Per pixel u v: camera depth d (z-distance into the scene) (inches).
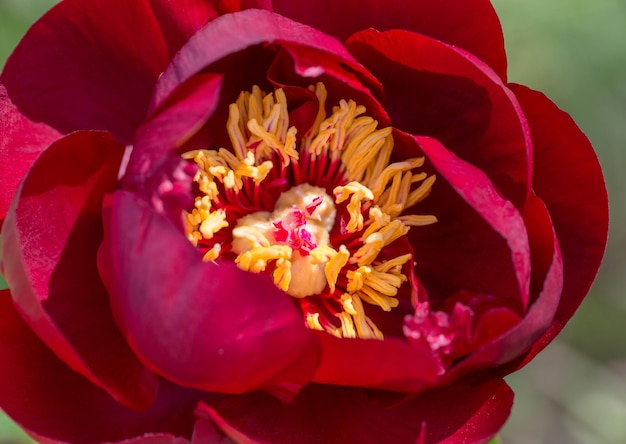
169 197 15.3
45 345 15.6
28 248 15.5
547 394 23.6
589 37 21.1
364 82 16.1
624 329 23.9
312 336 15.2
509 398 15.7
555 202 16.3
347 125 16.5
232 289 15.0
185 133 15.1
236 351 15.0
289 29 15.6
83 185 15.7
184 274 14.9
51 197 15.6
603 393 23.0
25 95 15.9
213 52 15.3
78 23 16.0
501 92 15.9
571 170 16.2
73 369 15.4
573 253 16.2
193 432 15.4
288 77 16.4
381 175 16.5
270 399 15.9
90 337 15.6
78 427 15.4
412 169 16.6
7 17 19.8
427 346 15.5
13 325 15.6
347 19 16.4
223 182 16.7
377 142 16.4
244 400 15.8
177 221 15.3
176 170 15.3
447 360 15.6
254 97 16.4
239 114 16.4
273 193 16.8
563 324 16.1
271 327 15.1
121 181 15.5
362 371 15.3
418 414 15.9
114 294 15.2
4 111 15.8
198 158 16.4
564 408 23.8
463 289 16.4
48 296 15.5
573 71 21.4
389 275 16.5
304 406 15.9
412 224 16.5
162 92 15.4
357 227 16.6
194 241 16.3
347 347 15.1
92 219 15.8
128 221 15.0
